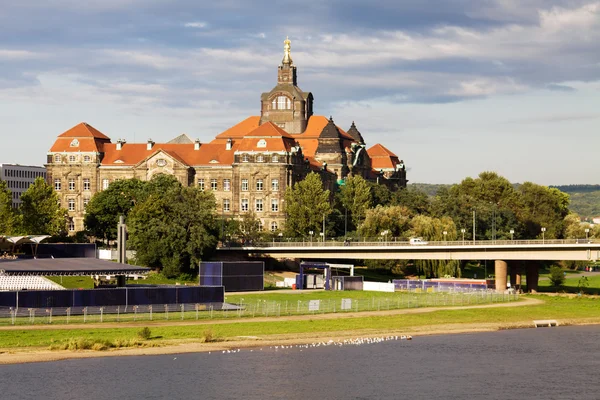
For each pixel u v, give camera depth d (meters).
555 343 172.38
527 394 137.25
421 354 160.88
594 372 149.62
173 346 159.88
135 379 140.38
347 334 175.12
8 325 169.88
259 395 134.62
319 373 146.12
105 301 181.50
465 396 135.88
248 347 161.75
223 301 193.75
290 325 181.75
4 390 133.75
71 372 142.88
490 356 160.12
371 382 142.25
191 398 132.25
